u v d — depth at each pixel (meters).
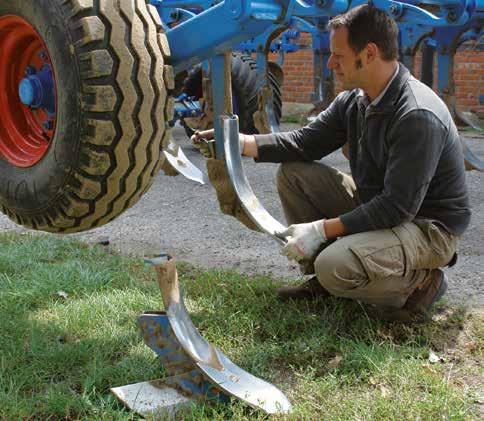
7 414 2.76
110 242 5.27
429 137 3.16
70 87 2.69
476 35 6.23
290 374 3.16
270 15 2.84
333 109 3.70
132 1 2.72
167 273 2.91
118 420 2.72
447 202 3.43
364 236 3.30
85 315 3.67
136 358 3.22
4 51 3.24
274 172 7.74
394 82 3.24
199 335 2.98
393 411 2.77
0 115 3.31
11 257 4.60
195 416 2.74
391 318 3.58
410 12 5.39
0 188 3.23
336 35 3.22
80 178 2.78
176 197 6.68
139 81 2.70
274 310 3.74
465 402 2.86
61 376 3.13
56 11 2.69
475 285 4.28
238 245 5.20
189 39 2.97
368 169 3.49
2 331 3.50
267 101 6.69
